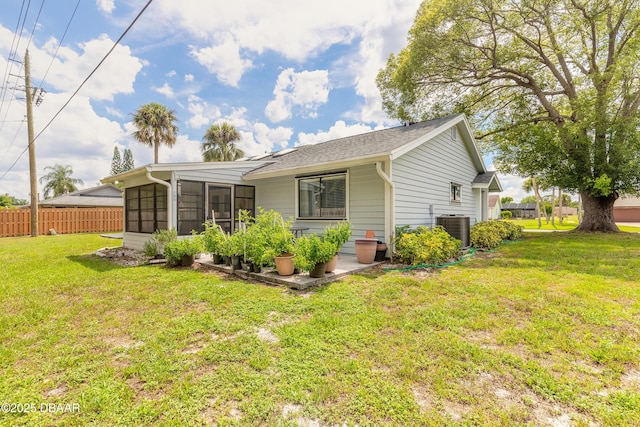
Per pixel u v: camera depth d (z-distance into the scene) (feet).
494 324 9.98
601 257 21.02
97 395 6.50
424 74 45.09
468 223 25.80
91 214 55.83
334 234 17.44
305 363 7.70
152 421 5.78
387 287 14.46
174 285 15.38
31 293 14.11
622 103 36.99
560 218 80.89
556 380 6.88
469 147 35.65
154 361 7.93
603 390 6.55
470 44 39.78
